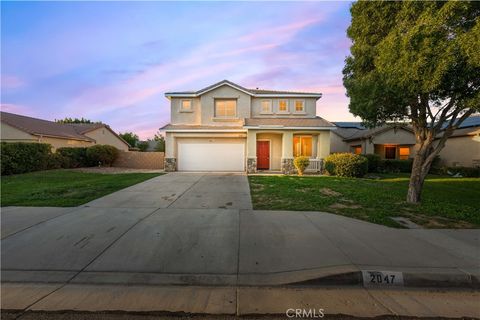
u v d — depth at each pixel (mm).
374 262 3525
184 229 4852
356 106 7270
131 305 2713
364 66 7000
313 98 17031
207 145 15922
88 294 2910
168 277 3244
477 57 4156
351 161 13344
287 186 9617
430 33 4711
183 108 16922
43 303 2732
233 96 16516
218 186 9656
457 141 18172
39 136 18547
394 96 6082
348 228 4934
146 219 5469
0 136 18078
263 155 16391
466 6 4453
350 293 3002
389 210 6254
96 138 26484
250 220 5438
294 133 15328
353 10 7062
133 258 3701
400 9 5918
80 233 4613
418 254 3787
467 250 3941
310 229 4867
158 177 12234
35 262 3584
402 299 2896
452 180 13383
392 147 21156
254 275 3291
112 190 8656
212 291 2990
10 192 8055
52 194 7809
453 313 2641
